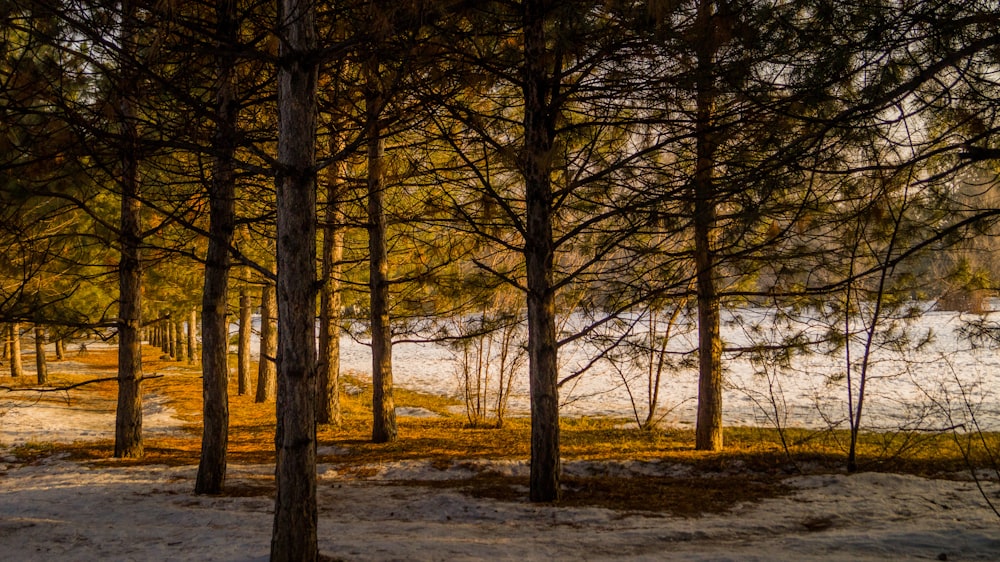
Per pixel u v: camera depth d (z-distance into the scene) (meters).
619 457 10.38
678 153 7.66
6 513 7.49
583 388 23.61
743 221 6.03
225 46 5.97
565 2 6.37
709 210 6.61
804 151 5.44
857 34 5.32
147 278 18.47
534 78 7.61
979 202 6.63
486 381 16.92
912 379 21.11
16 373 26.50
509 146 7.47
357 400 22.45
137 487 8.99
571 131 7.82
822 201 7.12
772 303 9.69
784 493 8.15
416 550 5.51
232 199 8.63
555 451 8.02
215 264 8.62
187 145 5.52
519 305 14.62
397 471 10.16
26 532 6.36
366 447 12.16
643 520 6.93
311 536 5.06
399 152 10.93
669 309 13.66
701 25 5.75
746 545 5.71
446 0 5.11
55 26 5.56
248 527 6.59
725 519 6.91
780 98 5.85
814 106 5.53
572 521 7.00
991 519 6.35
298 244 5.16
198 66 6.51
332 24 6.00
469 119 7.19
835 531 6.16
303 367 5.11
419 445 12.23
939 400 17.05
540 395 7.98
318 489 9.03
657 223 7.18
